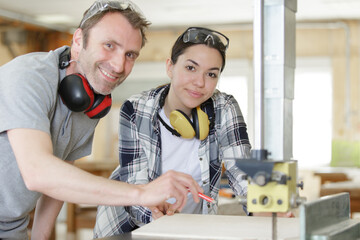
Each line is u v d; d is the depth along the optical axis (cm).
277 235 114
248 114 778
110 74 134
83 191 113
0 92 120
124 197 116
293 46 117
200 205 178
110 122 824
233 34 789
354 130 732
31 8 690
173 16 741
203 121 164
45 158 114
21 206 135
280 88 110
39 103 122
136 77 828
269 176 100
